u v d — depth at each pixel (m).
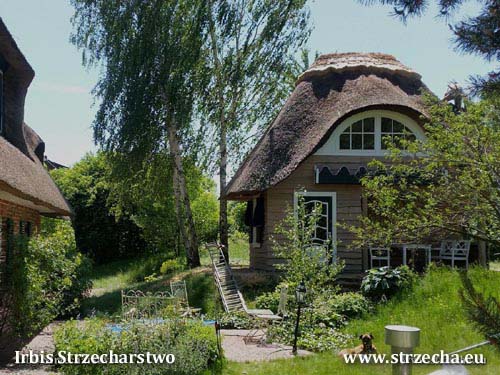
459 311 10.90
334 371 8.45
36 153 19.23
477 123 7.65
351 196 16.83
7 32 12.88
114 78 20.91
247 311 12.71
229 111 22.16
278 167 16.75
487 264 16.09
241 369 8.72
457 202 7.22
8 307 9.67
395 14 5.86
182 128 21.56
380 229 8.87
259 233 18.72
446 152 8.17
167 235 29.98
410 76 19.06
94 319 9.31
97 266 32.53
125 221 33.41
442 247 16.06
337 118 16.42
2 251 12.25
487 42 5.19
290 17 21.81
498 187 6.90
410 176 11.99
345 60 19.53
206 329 9.15
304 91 18.72
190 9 20.84
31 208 16.12
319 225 16.77
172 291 14.91
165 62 20.33
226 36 21.23
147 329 8.41
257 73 21.84
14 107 15.03
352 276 15.88
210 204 31.48
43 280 10.00
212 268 18.34
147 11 20.55
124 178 22.02
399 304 12.46
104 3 21.44
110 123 21.22
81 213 33.25
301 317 12.04
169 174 23.41
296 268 12.64
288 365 8.98
